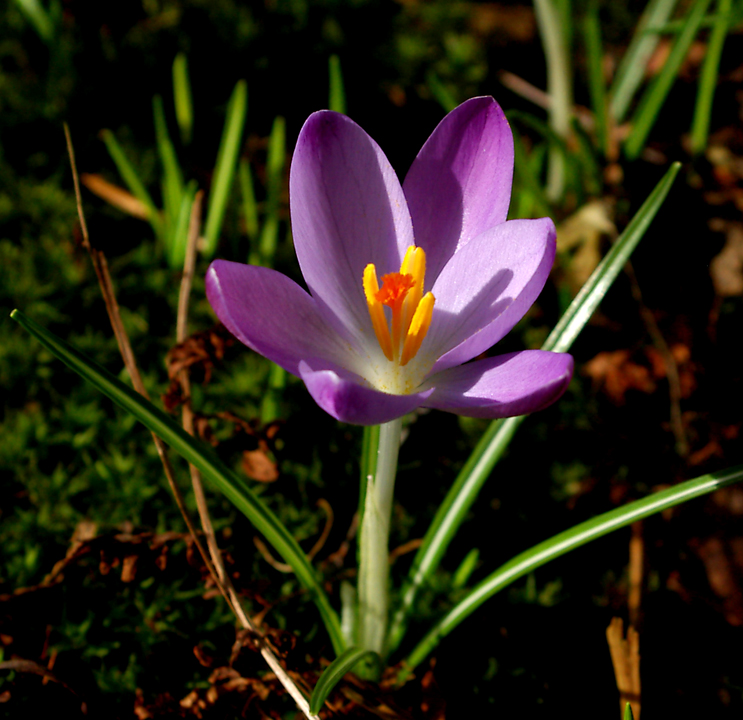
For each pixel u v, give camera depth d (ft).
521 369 0.58
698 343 0.91
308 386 0.56
